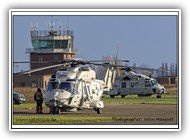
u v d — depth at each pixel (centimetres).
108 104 11881
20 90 13062
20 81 16450
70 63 8169
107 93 16038
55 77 8044
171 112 8731
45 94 7900
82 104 8100
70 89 7900
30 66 17400
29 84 16525
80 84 8062
